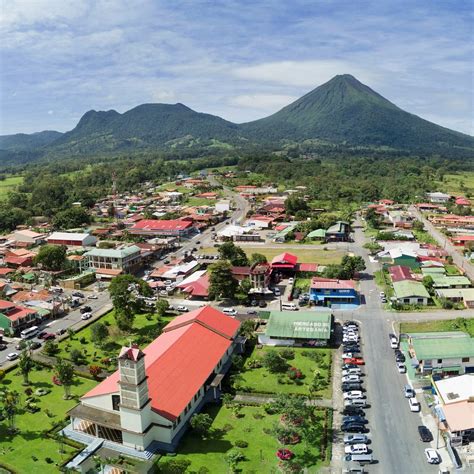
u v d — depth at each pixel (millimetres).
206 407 82438
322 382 89062
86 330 117812
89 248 199250
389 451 69188
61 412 82188
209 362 88312
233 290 134500
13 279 164250
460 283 139375
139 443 70812
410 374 90875
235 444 71688
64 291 150375
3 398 83062
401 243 190000
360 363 95625
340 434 73750
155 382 78500
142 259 178750
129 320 113375
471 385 78000
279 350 102938
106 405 75688
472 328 112312
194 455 69312
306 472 64875
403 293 130000
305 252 188875
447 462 66438
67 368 86312
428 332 105812
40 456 70500
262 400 84438
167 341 93188
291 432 71438
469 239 192250
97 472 67812
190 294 140250
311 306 129750
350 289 130125
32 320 121438
